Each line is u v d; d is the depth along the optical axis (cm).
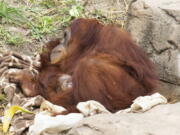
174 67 1024
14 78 984
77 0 1287
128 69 899
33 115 895
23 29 1189
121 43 916
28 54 1135
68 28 982
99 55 905
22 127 870
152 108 820
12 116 895
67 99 902
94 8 1267
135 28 1071
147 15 1051
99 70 882
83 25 963
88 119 745
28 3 1265
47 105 887
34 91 973
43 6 1270
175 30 1018
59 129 807
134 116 759
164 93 1038
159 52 1041
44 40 1171
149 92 906
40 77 988
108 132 713
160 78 1046
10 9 1204
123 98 882
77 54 966
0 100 973
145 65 926
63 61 979
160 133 705
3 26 1184
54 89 964
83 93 878
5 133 875
